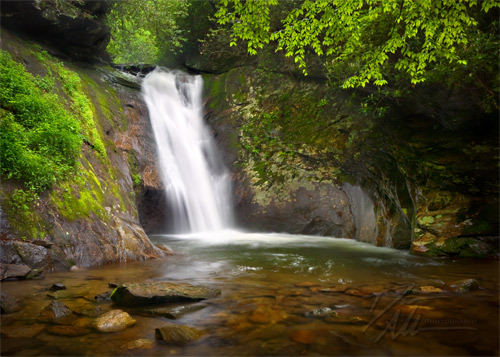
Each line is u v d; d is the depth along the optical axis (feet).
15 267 15.12
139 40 46.47
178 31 43.65
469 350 7.97
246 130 40.27
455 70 22.62
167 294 11.63
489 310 10.78
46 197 18.62
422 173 26.58
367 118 31.35
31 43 29.60
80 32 33.04
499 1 20.08
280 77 38.29
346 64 28.14
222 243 33.32
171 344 8.30
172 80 45.70
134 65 46.14
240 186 43.19
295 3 35.17
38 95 22.66
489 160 25.27
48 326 9.38
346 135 32.73
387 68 25.57
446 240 23.29
